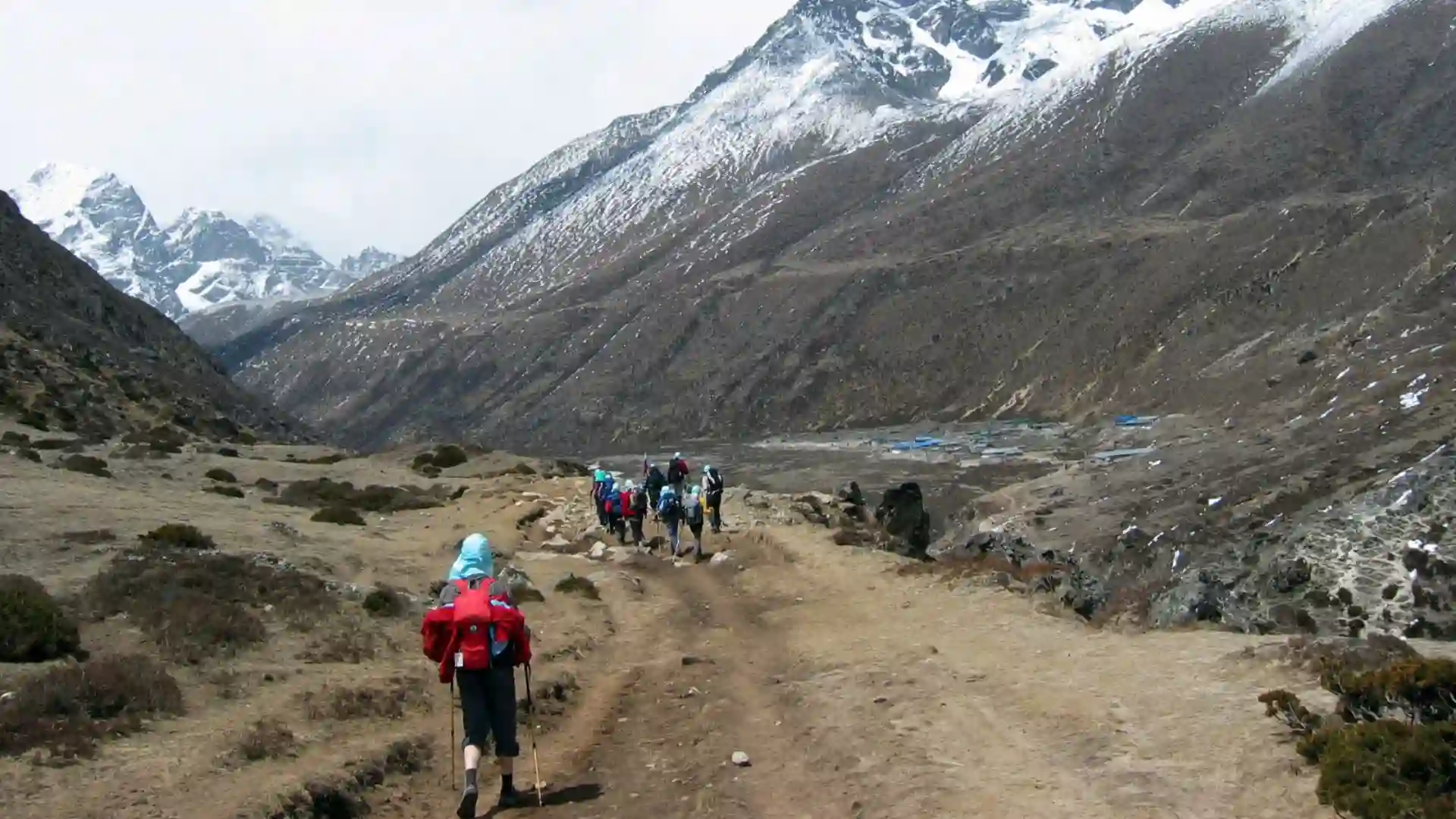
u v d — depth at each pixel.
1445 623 46.06
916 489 36.47
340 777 8.97
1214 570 56.72
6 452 31.70
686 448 188.25
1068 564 21.55
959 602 17.09
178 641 12.57
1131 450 113.38
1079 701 10.16
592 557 26.72
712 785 9.18
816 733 10.32
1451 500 53.66
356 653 13.71
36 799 7.96
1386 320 110.62
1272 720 8.68
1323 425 81.69
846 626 16.33
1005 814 7.73
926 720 10.23
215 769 8.85
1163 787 7.79
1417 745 6.94
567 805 8.91
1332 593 50.53
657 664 14.77
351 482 43.19
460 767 10.09
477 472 52.94
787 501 35.06
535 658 14.55
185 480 35.81
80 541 17.44
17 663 11.26
